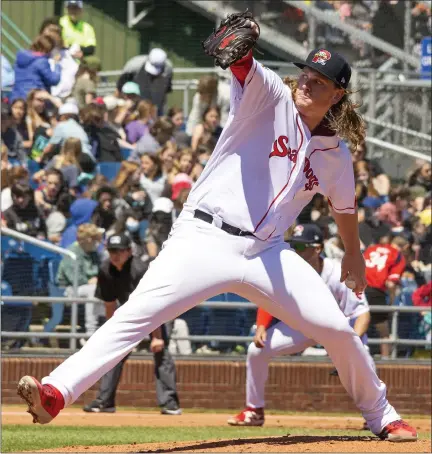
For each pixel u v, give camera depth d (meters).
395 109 61.88
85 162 52.06
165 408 43.50
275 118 21.27
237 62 20.20
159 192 51.69
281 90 21.14
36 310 46.16
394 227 52.47
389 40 64.69
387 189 55.50
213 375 47.41
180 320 48.06
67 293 46.72
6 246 46.19
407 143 62.00
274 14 63.56
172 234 21.81
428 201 54.25
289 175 21.61
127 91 58.94
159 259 21.48
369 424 24.34
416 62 64.31
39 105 54.66
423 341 49.38
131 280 39.81
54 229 48.66
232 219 21.33
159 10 61.72
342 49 64.56
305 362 48.34
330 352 23.20
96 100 58.25
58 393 20.48
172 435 32.16
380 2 64.62
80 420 39.66
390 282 49.09
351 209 23.56
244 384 47.62
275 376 47.97
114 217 48.81
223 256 21.33
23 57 57.50
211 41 20.16
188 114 62.06
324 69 21.30
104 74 61.31
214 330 48.41
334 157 22.47
